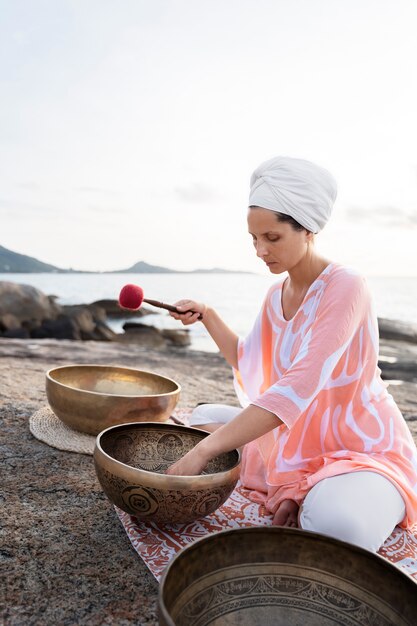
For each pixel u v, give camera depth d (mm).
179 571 1014
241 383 2010
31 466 1862
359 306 1551
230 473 1434
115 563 1345
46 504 1609
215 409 1985
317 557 1168
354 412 1603
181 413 2604
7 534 1425
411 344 8977
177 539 1463
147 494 1361
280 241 1574
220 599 1106
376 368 1665
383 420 1613
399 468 1533
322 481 1437
